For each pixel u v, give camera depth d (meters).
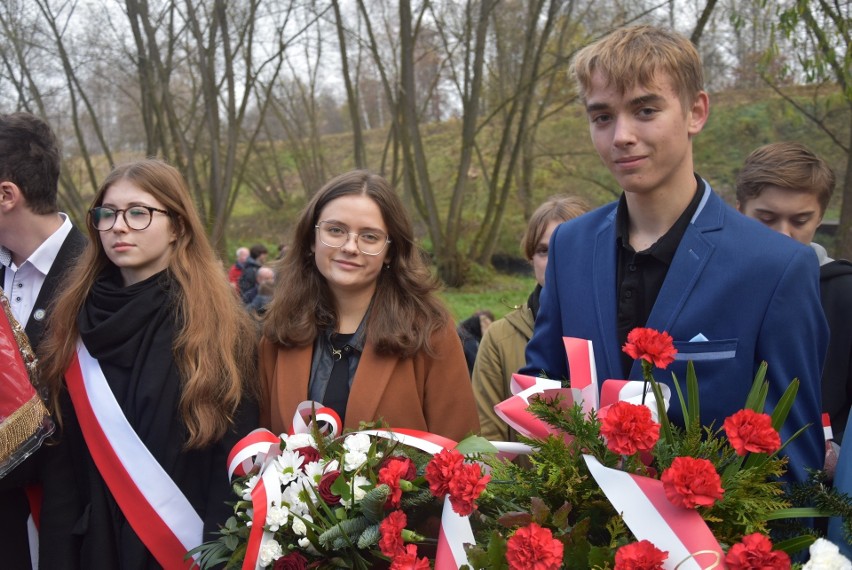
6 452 1.77
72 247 2.32
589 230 1.75
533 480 1.39
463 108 16.39
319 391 2.05
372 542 1.51
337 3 15.79
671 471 1.18
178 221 2.07
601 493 1.32
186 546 1.93
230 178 16.42
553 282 1.79
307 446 1.74
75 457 2.03
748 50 10.45
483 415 2.57
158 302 2.00
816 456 1.49
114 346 1.97
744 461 1.33
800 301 1.47
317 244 2.06
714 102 15.63
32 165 2.21
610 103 1.53
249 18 15.98
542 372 1.70
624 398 1.42
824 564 1.17
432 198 16.64
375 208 2.04
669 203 1.58
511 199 20.09
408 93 16.14
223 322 2.02
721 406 1.48
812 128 13.70
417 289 2.12
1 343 1.82
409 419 2.02
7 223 2.23
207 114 16.36
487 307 13.62
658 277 1.60
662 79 1.48
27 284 2.30
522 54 16.44
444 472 1.37
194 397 1.91
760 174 2.22
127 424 1.93
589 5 13.66
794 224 2.21
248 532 1.65
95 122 17.31
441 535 1.42
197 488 1.97
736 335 1.49
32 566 2.10
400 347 2.02
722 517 1.25
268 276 7.41
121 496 1.93
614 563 1.21
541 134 18.80
